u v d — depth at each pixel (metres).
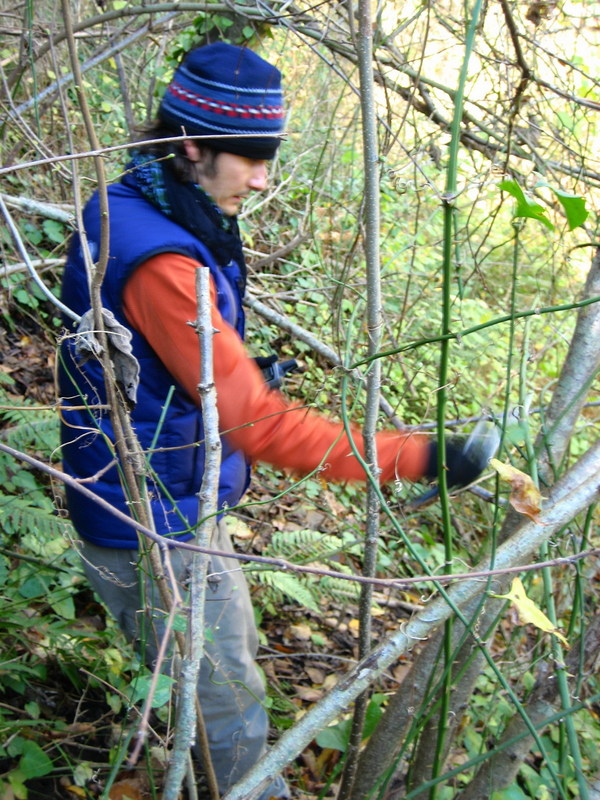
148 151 1.54
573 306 1.16
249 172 1.54
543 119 2.41
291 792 2.12
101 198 1.16
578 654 1.60
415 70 2.79
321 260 3.41
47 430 2.43
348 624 2.91
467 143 2.45
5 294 3.41
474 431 1.52
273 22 2.37
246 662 1.75
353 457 1.49
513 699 1.30
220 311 1.51
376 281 1.47
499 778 1.69
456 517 2.99
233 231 1.60
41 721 1.88
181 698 1.15
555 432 1.61
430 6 2.18
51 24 2.89
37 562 2.15
